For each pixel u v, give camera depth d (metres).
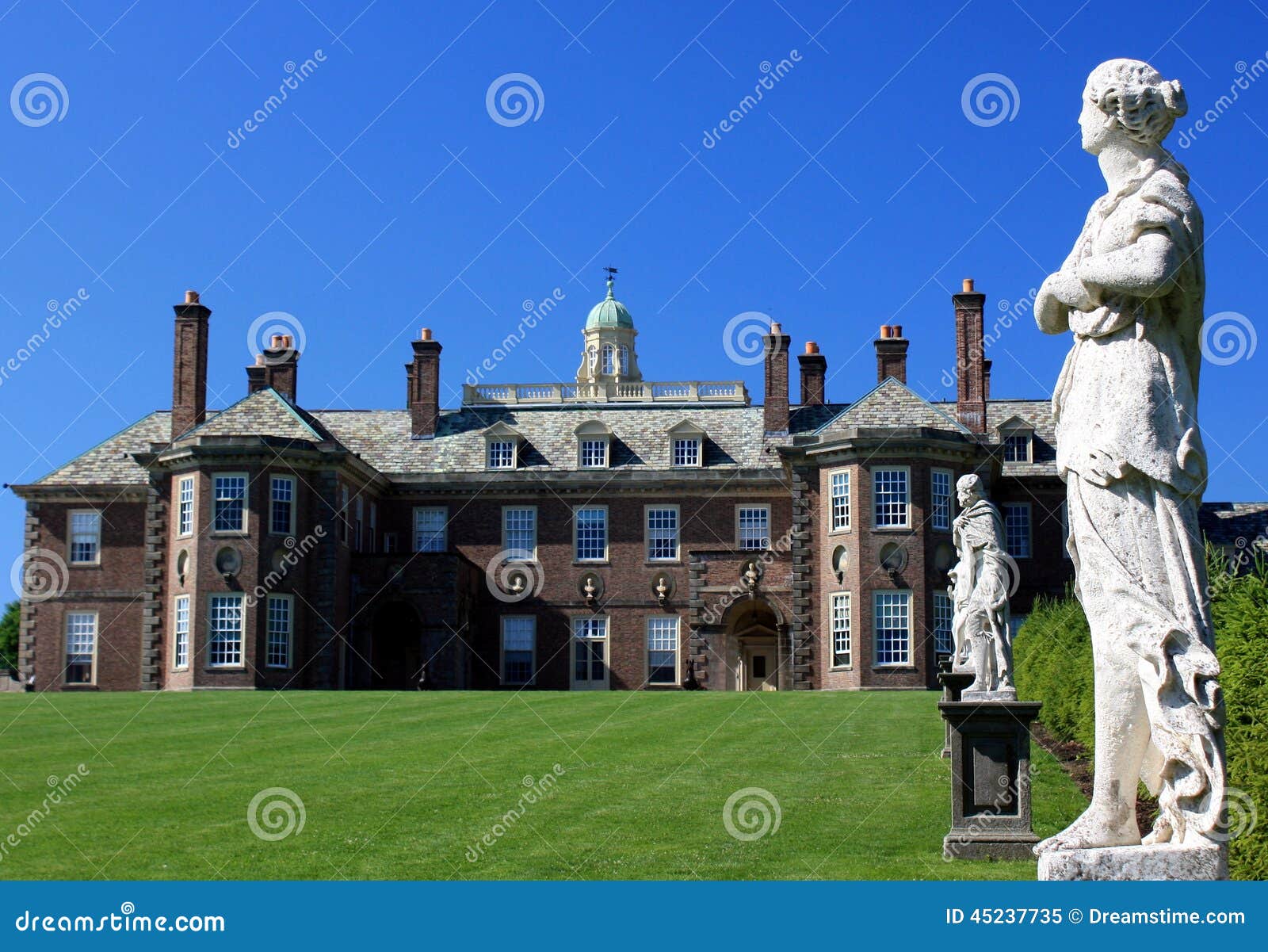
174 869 14.92
